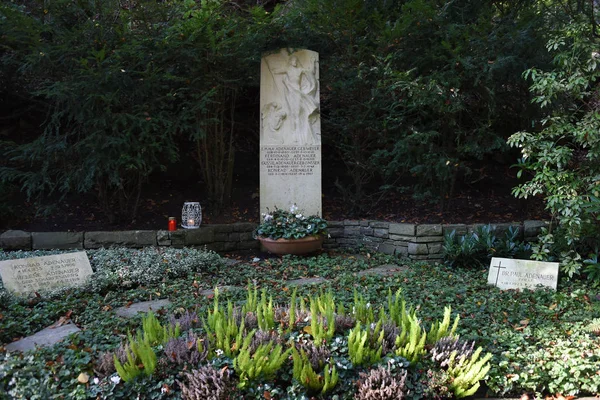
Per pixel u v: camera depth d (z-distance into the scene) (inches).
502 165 368.8
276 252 279.0
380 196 337.7
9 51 281.4
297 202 303.1
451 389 130.6
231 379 123.0
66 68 262.4
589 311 187.9
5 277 194.7
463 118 314.3
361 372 126.3
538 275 221.5
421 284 219.8
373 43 307.3
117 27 259.8
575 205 217.0
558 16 311.7
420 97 279.6
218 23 282.2
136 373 121.0
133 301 197.6
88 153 264.1
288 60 303.6
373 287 213.3
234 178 355.3
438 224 287.6
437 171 292.7
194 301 189.9
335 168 371.2
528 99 299.9
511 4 321.1
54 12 260.4
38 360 127.7
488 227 272.8
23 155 264.4
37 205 282.0
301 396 121.0
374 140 327.0
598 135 219.6
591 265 224.1
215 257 252.2
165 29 273.9
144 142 271.9
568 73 238.2
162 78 270.7
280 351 124.3
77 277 209.9
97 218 288.7
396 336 137.5
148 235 267.1
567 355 146.7
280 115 301.9
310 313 151.4
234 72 303.6
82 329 166.4
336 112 315.3
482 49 284.0
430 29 296.5
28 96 324.5
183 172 345.7
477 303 195.5
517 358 147.4
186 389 118.0
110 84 257.0
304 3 303.9
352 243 306.7
